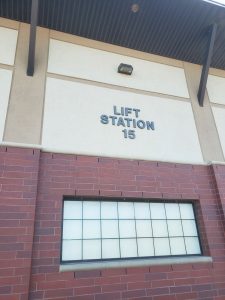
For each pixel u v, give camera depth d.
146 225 4.08
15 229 3.19
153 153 4.58
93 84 4.76
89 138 4.24
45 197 3.57
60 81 4.52
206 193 4.61
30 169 3.58
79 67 4.81
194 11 4.80
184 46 5.52
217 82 6.07
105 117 4.52
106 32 5.07
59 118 4.20
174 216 4.32
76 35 5.09
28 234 3.21
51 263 3.25
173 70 5.71
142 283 3.55
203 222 4.32
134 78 5.19
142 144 4.58
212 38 5.13
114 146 4.35
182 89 5.54
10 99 4.04
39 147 3.76
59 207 3.59
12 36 4.59
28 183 3.48
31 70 4.32
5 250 3.07
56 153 3.90
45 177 3.69
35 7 4.11
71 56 4.85
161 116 5.02
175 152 4.77
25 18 4.70
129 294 3.43
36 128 3.98
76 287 3.24
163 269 3.75
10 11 4.56
